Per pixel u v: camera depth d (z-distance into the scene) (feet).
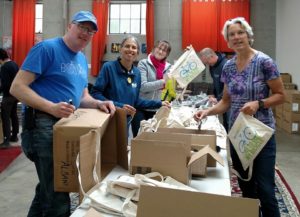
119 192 3.86
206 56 12.67
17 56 25.35
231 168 6.54
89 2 25.72
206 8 24.17
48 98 5.16
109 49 25.73
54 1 24.91
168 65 10.88
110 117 5.20
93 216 3.53
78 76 5.56
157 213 3.10
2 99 15.75
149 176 4.40
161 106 8.15
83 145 3.99
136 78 8.30
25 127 5.10
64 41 5.36
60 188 4.46
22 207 9.22
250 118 5.57
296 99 19.22
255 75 6.12
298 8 20.47
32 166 12.88
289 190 10.47
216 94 13.26
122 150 5.18
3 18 26.14
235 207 2.93
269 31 25.26
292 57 21.72
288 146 16.57
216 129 7.59
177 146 4.47
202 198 3.01
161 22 25.40
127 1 25.75
